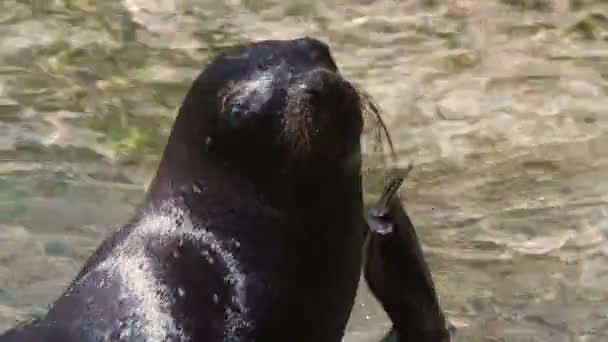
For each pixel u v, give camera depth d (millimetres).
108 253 16906
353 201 16906
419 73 32969
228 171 16531
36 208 27984
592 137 30562
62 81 32812
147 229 16891
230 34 34688
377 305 24672
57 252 26469
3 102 31859
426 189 28609
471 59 33594
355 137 16297
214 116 16391
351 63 33312
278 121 15914
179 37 34656
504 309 25031
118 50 34094
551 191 28734
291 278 16594
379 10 35719
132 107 31688
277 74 16109
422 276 18406
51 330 15930
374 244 18078
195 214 16719
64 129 30828
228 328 15992
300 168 16109
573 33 34875
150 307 15820
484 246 26984
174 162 17156
